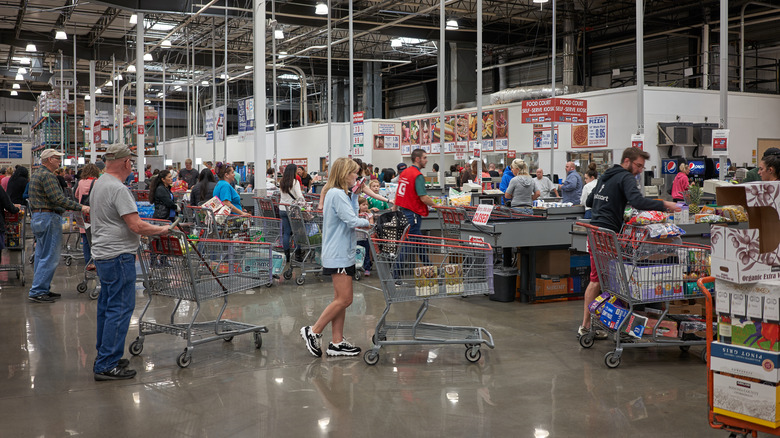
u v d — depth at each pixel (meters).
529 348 5.80
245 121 21.19
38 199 7.86
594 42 28.94
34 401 4.46
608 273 5.55
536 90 24.36
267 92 45.81
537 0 19.05
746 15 22.08
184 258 5.31
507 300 7.88
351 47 17.91
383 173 12.96
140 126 21.25
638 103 11.18
